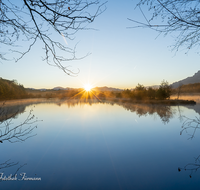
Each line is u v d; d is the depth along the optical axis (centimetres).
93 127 1128
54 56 132
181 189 420
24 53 133
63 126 1170
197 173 488
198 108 2030
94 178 486
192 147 706
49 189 429
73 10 111
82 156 643
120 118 1452
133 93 3638
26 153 675
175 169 523
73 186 445
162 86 3034
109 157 630
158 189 425
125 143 786
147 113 1703
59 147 743
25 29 125
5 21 122
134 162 584
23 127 1109
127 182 461
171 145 740
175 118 1364
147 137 873
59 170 533
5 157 638
